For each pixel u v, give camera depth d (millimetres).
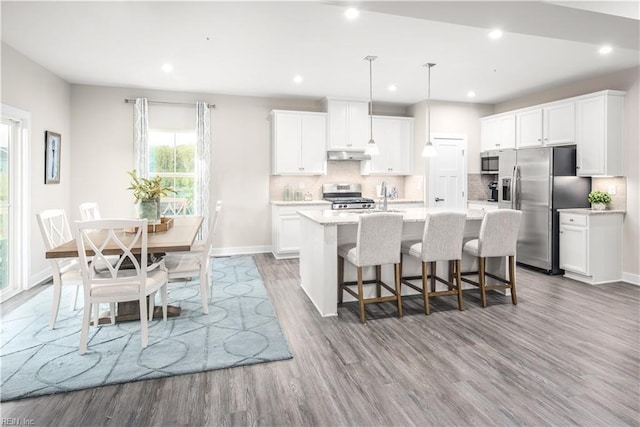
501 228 3543
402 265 3947
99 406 2014
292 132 5941
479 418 1909
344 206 6004
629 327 3082
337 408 2000
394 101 6379
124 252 2592
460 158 6355
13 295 3898
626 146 4480
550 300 3799
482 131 6367
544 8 2277
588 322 3195
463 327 3098
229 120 5930
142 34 3518
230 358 2533
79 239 2492
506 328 3070
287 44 3764
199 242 4539
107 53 4027
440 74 4754
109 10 3047
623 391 2145
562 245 4707
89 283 2574
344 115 6125
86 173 5348
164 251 2748
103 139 5402
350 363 2488
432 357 2570
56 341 2781
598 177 4809
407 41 3691
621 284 4395
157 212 3453
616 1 2219
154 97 5586
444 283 3777
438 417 1922
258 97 6043
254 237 6156
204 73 4758
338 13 3105
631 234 4449
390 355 2602
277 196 6227
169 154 5758
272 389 2182
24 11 3062
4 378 2260
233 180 6000
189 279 4375
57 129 4863
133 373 2328
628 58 4137
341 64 4387
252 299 3811
